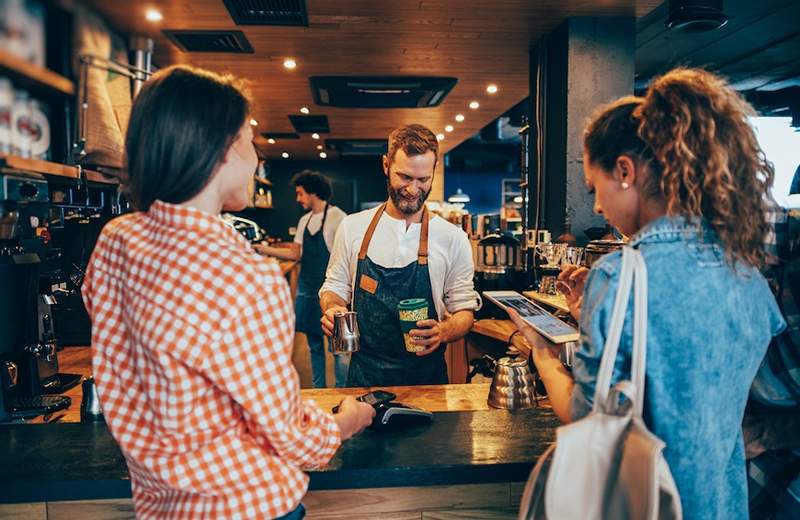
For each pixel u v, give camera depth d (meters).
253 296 0.86
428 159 2.14
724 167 0.92
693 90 0.96
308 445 0.94
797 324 1.24
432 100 4.73
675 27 2.97
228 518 0.89
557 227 3.43
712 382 0.95
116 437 0.91
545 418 1.66
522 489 1.50
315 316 4.59
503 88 4.70
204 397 0.87
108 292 0.95
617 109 1.04
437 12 3.05
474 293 2.40
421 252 2.28
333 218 4.54
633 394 0.90
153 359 0.84
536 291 3.29
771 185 0.99
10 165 1.06
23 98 1.03
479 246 3.85
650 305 0.92
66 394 2.13
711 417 0.96
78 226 2.84
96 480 1.26
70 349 2.93
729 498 1.04
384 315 2.29
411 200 2.19
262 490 0.91
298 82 4.43
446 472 1.32
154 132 0.90
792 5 4.00
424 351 1.91
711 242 0.97
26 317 1.85
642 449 0.87
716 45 4.91
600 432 0.92
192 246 0.87
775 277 1.27
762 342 1.02
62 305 2.95
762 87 6.42
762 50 5.05
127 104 1.31
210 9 2.91
